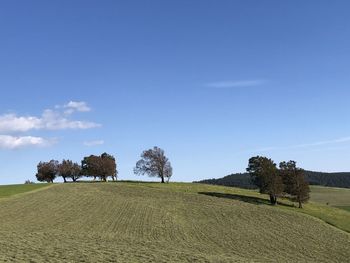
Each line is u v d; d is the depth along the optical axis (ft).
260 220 255.09
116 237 164.86
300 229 233.96
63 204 273.33
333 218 296.51
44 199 289.53
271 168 352.28
